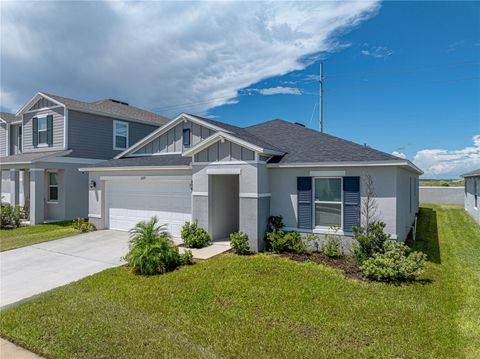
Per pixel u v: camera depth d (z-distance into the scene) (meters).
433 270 9.00
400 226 10.64
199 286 7.50
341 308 6.34
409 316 6.02
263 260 9.61
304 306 6.45
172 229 13.43
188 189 13.08
